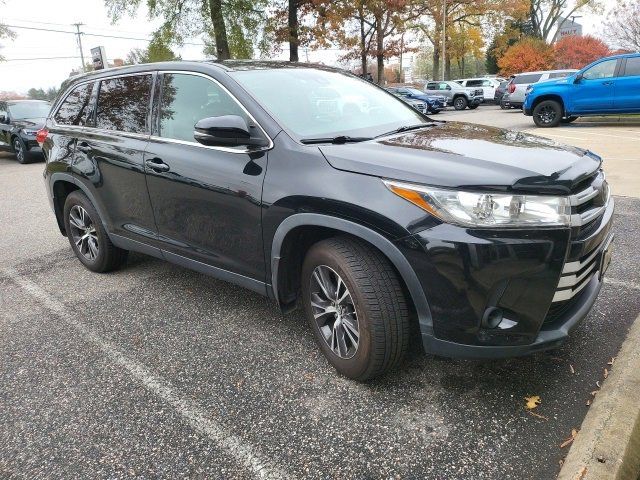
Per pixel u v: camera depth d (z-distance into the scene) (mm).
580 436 2148
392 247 2266
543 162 2363
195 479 2100
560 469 2023
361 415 2428
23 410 2604
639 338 2758
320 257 2574
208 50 25719
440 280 2191
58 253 5234
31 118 13641
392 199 2268
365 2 29719
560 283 2254
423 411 2428
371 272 2400
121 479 2119
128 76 3807
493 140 2775
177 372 2879
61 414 2557
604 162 7926
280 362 2924
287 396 2604
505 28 43094
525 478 2004
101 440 2357
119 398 2662
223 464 2170
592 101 12883
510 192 2133
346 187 2389
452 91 27500
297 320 3432
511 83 20891
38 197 8453
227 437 2330
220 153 2988
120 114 3818
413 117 3523
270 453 2221
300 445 2258
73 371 2945
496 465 2076
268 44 26000
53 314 3725
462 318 2215
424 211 2195
